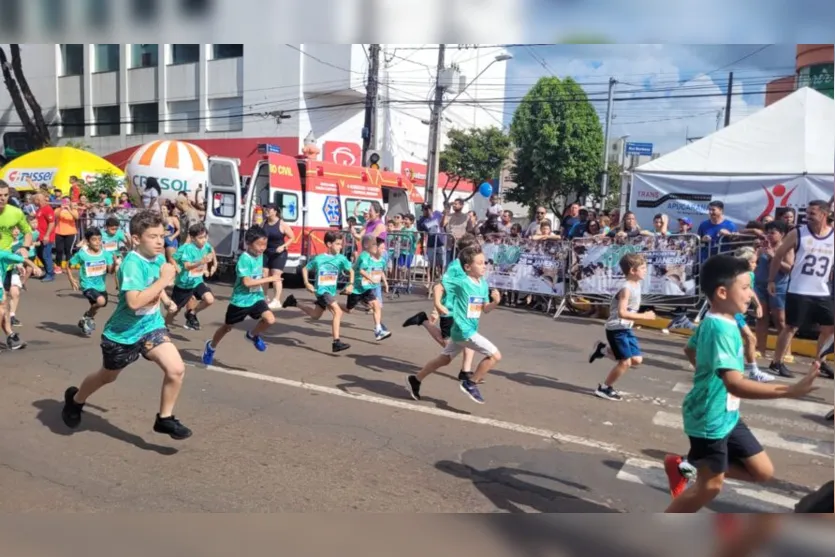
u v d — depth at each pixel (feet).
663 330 34.81
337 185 49.80
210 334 30.19
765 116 43.27
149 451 16.20
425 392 22.06
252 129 91.35
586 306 38.75
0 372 22.77
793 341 30.55
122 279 15.46
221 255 47.21
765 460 11.76
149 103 98.89
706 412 11.46
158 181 62.54
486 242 41.57
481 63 110.32
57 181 65.16
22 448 16.14
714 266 11.45
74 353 25.88
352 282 28.78
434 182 79.36
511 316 37.99
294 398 20.90
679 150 44.34
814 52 59.57
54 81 106.01
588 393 22.95
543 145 100.12
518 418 19.84
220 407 19.71
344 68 86.22
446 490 14.64
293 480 14.80
